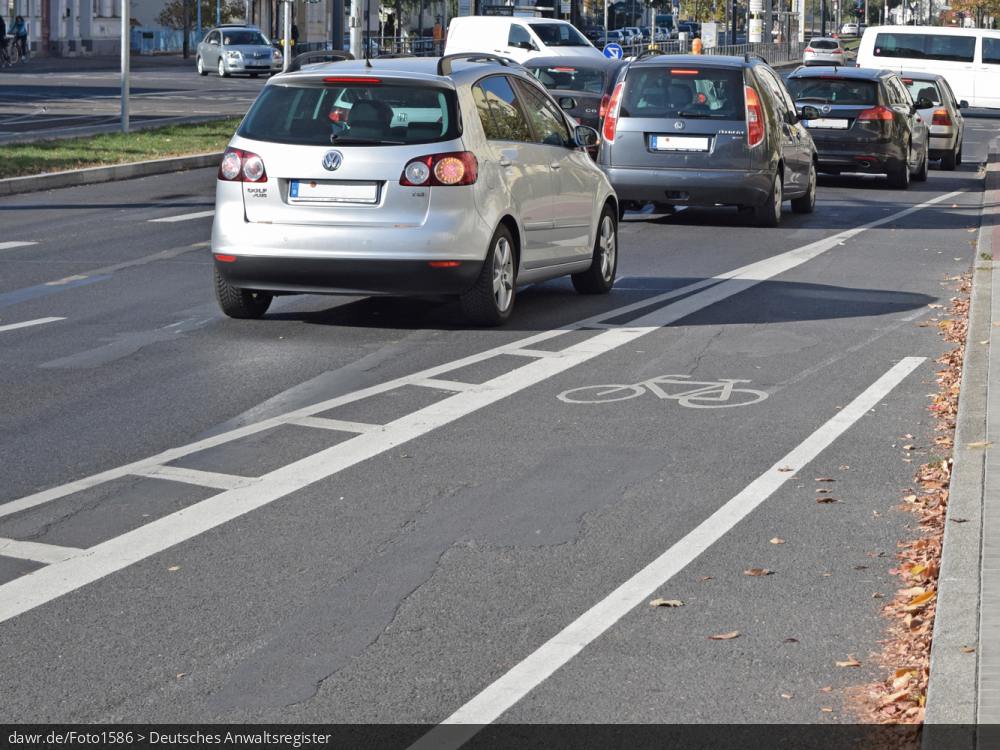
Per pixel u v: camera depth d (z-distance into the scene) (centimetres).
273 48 5275
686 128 1661
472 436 736
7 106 3350
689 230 1709
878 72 2291
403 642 473
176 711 422
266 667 453
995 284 1176
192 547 566
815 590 520
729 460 693
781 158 1727
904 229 1728
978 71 4716
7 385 847
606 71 2456
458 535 582
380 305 1136
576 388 845
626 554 560
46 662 457
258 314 1072
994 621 462
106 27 7412
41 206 1809
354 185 984
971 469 637
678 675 446
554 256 1120
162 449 709
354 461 688
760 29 8300
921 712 413
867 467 681
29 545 567
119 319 1067
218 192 1012
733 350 962
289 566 545
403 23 7994
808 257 1462
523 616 496
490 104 1047
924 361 924
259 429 747
